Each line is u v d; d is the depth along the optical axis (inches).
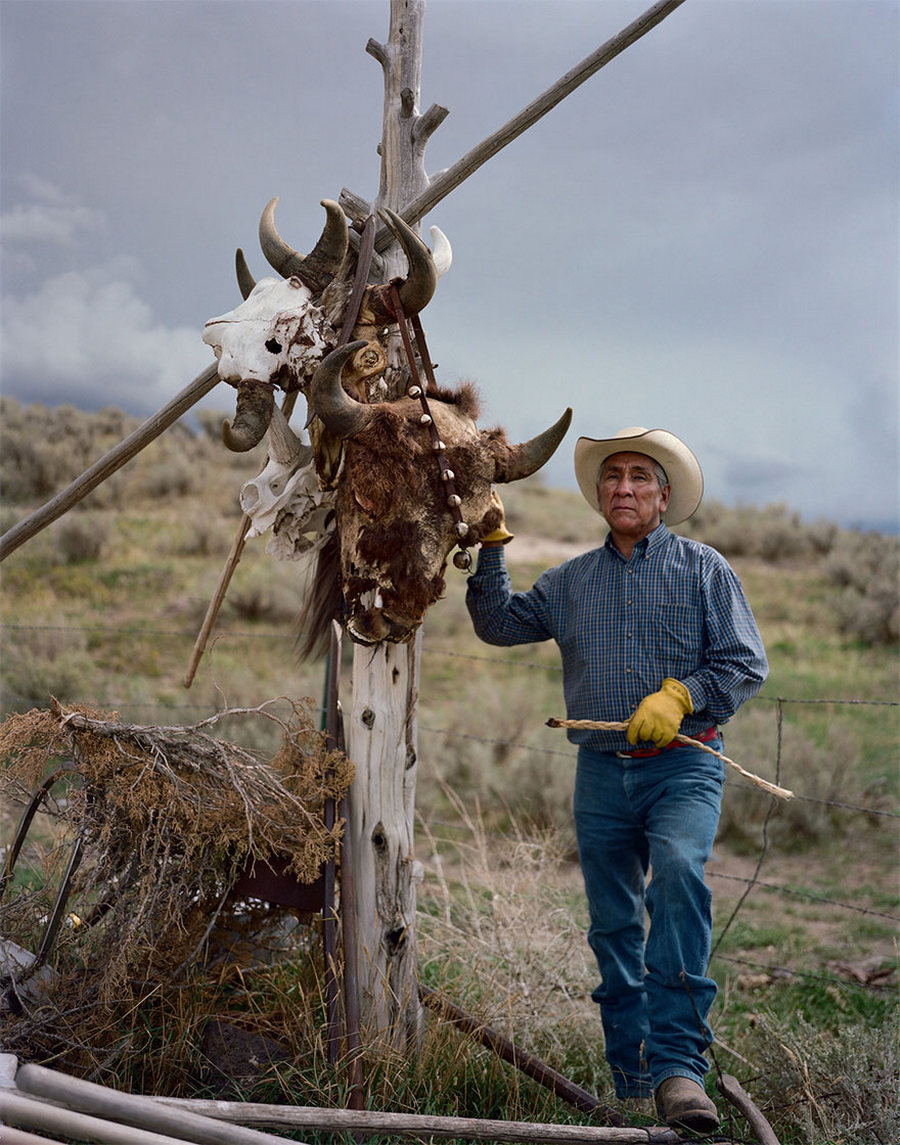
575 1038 159.9
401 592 116.9
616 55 128.5
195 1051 124.8
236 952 143.3
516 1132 111.5
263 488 127.7
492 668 490.3
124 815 122.8
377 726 133.3
